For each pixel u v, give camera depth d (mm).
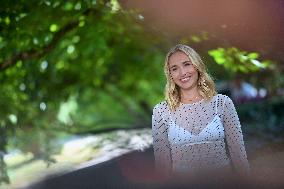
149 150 4613
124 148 4727
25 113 6297
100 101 10586
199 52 5137
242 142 3385
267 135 5570
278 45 4703
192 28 4820
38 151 5316
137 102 10492
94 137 5574
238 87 7445
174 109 3422
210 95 3398
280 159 4285
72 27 5672
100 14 5520
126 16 5328
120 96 10430
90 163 4352
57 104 7309
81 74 8383
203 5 4547
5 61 5668
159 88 10102
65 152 5102
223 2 4461
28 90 6566
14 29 5094
